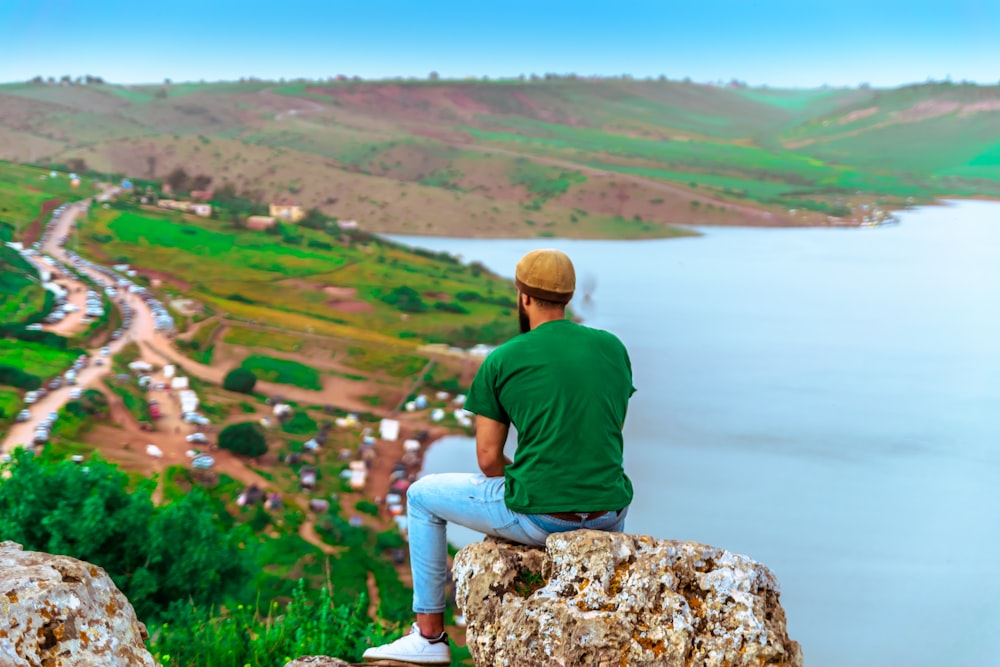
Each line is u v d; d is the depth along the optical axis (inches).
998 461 4680.1
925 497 4106.8
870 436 5083.7
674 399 5787.4
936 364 7155.5
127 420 4087.1
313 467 3786.9
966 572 3260.3
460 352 6082.7
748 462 4532.5
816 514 3855.8
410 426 4648.1
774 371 6712.6
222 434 3838.6
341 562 2704.2
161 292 6530.5
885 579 3179.1
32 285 6156.5
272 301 6865.2
